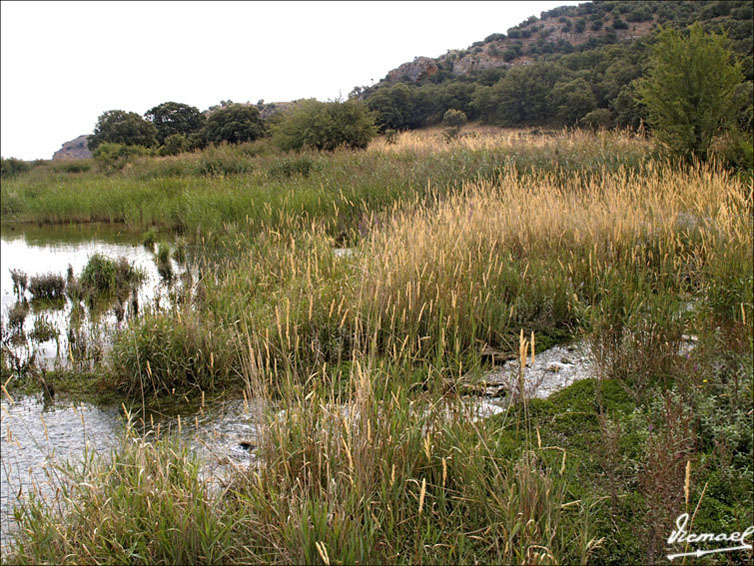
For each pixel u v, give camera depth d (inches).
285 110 1000.9
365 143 924.6
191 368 194.5
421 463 117.5
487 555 98.6
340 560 91.2
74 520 105.9
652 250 257.1
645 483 102.7
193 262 367.9
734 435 124.3
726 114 456.4
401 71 3508.9
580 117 1565.0
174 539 99.1
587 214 289.4
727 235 239.3
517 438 128.8
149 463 115.8
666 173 391.9
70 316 269.1
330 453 112.1
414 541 98.4
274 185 572.1
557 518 100.5
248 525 103.3
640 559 97.8
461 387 145.7
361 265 235.5
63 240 506.0
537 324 217.3
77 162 1430.9
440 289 206.2
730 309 185.0
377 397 133.1
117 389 192.2
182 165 927.0
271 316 212.5
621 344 175.6
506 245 276.7
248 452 143.3
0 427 166.2
